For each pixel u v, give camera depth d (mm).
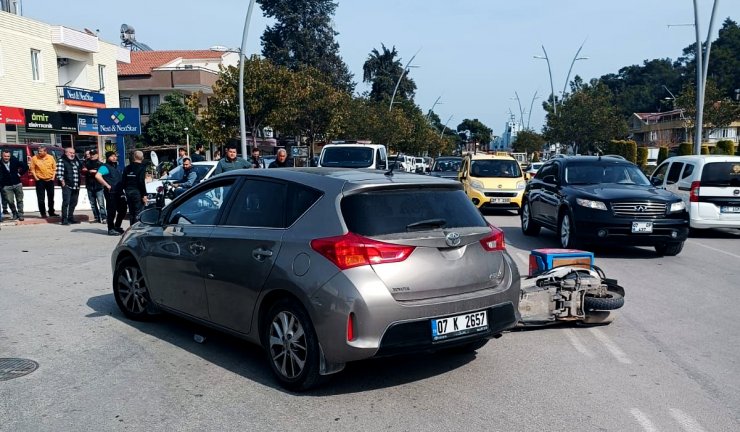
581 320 6535
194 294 5711
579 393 4781
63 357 5574
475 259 4902
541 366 5395
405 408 4488
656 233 10688
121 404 4555
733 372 5277
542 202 12914
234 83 32031
